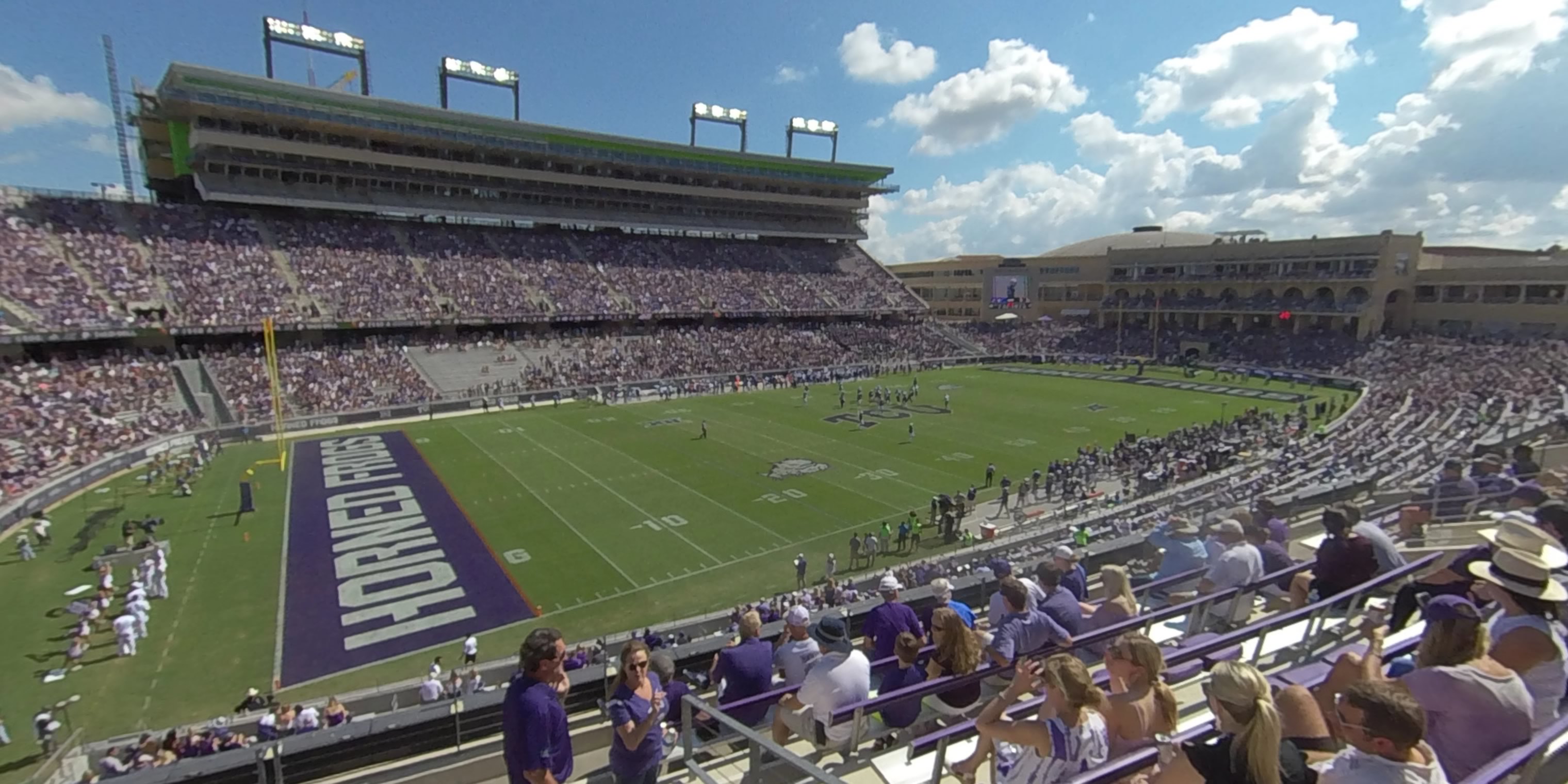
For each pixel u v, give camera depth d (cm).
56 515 3045
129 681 1872
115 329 4656
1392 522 1405
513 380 5941
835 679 679
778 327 8269
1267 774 366
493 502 3306
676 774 697
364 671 1938
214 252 5712
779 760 692
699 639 1809
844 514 3203
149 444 3972
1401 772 373
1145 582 1324
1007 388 6769
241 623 2178
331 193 6725
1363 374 6431
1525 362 5578
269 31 6306
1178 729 575
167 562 2597
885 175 9825
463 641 2092
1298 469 3228
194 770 1204
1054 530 2633
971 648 697
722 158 8650
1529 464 1565
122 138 6100
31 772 1518
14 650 1995
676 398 6134
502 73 7506
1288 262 7975
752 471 3856
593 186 8188
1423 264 7650
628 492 3481
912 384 6894
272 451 4219
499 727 1380
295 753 1249
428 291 6353
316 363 5375
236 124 6284
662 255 8481
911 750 593
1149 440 4256
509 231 7819
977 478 3775
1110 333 9206
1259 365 7406
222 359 5069
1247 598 924
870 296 9362
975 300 11144
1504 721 453
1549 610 540
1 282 4466
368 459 4034
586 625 2198
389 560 2652
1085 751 473
